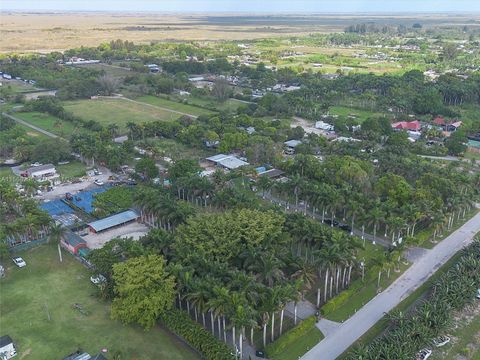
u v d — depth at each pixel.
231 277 96.06
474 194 155.62
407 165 174.50
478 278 109.50
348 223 146.62
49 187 173.50
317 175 170.25
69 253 130.25
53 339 95.56
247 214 123.88
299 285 96.00
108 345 93.81
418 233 135.12
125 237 125.88
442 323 92.62
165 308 97.81
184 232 116.50
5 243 126.38
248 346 93.56
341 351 92.50
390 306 106.81
